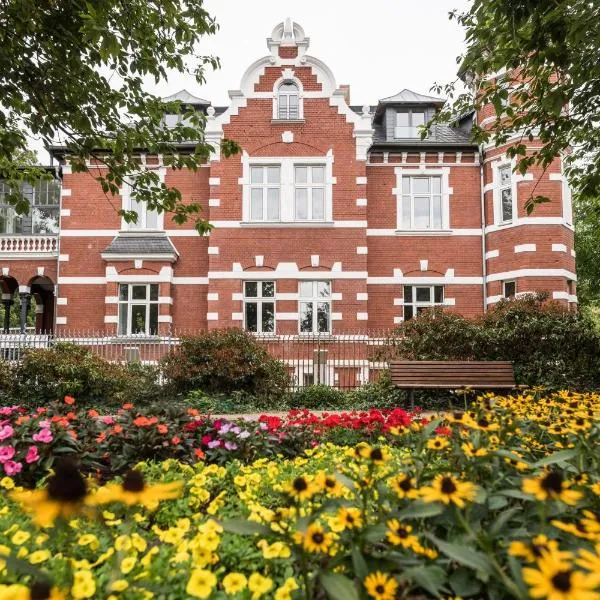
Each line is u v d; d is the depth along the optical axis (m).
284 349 17.89
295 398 13.01
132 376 13.20
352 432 6.33
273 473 4.23
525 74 8.17
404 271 19.61
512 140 18.75
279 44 19.58
